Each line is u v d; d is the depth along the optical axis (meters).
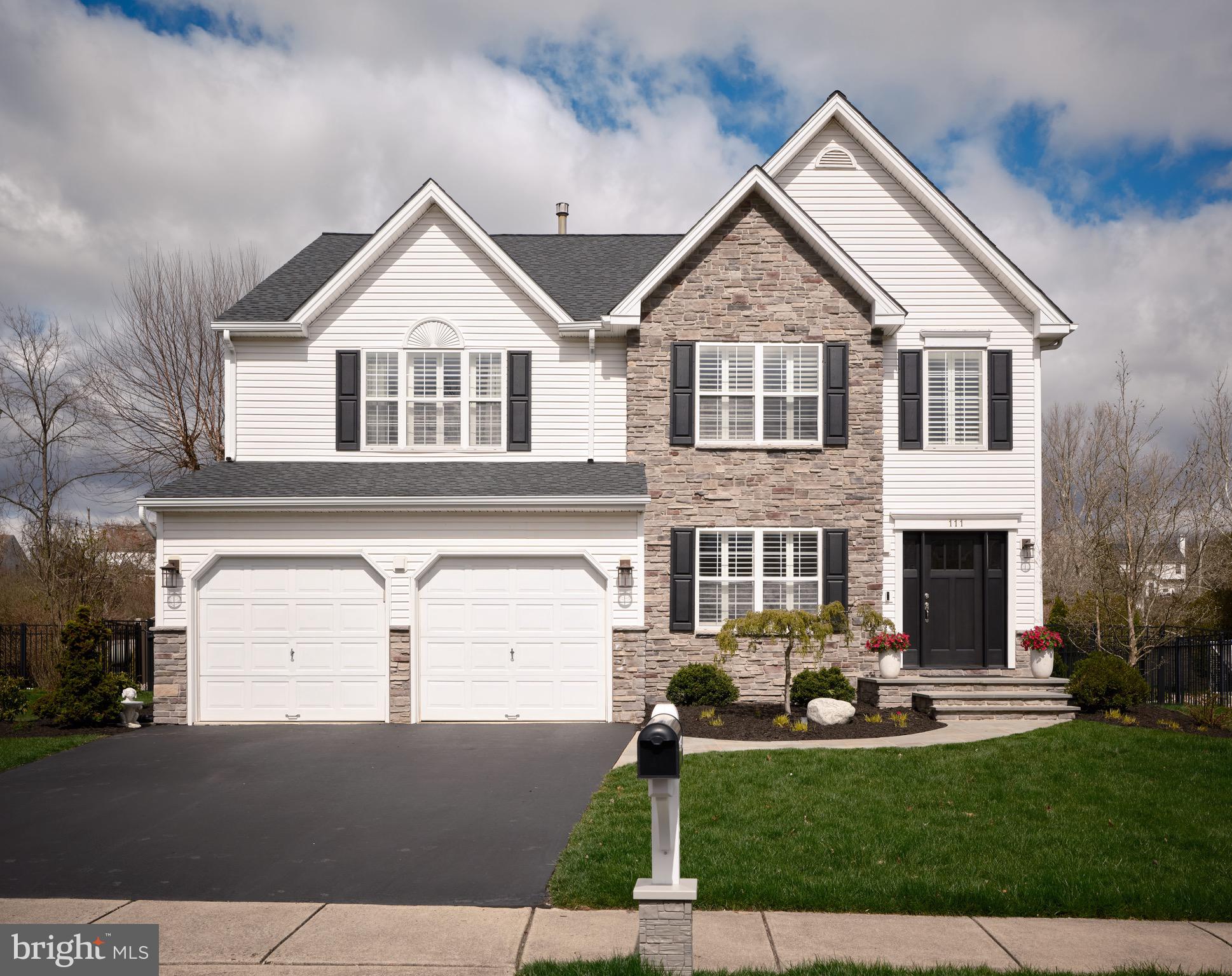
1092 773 11.32
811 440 17.89
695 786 10.63
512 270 17.80
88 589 27.09
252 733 14.70
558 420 18.00
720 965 6.30
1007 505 18.09
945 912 7.38
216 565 15.67
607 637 15.56
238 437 17.75
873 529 17.81
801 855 8.38
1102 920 7.26
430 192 17.77
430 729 14.92
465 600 15.66
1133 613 22.16
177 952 6.55
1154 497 23.45
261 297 18.67
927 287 18.45
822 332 17.86
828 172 18.66
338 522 15.66
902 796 10.26
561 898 7.52
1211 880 7.90
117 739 14.35
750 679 17.56
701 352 17.92
